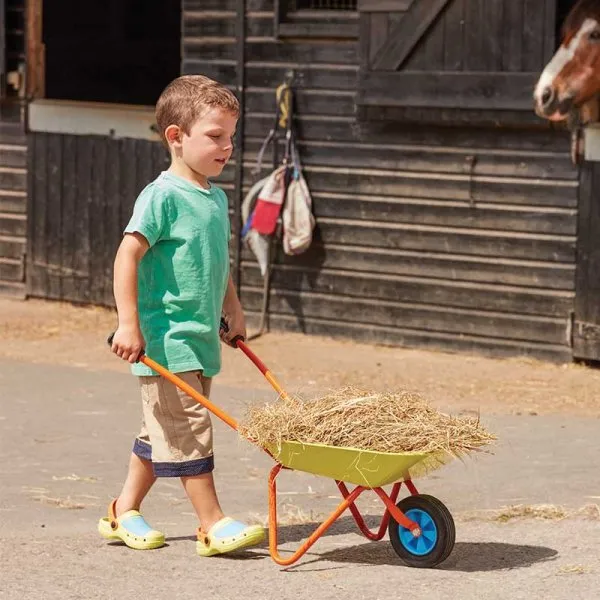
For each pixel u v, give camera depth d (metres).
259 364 8.59
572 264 17.17
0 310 21.81
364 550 8.36
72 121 21.91
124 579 7.53
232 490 11.03
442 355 18.25
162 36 32.50
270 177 19.12
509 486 10.90
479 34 17.28
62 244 22.19
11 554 8.17
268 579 7.53
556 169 17.14
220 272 8.23
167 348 8.08
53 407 14.68
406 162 18.38
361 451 7.30
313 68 19.02
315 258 19.38
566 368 17.22
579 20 16.28
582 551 8.20
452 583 7.39
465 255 18.05
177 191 8.09
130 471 8.52
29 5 22.08
